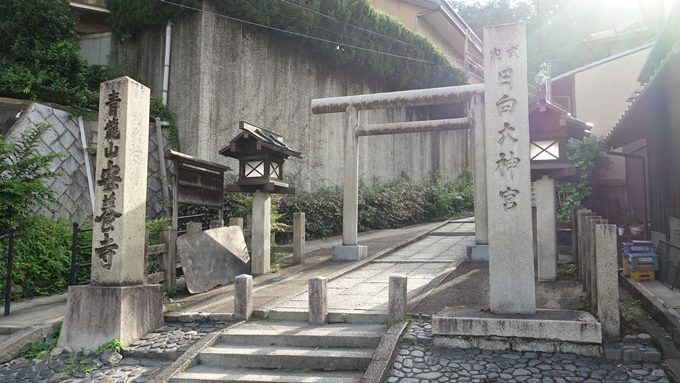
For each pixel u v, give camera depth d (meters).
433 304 7.21
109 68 15.41
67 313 6.76
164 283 8.62
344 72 20.14
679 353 5.34
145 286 7.05
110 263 6.93
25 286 9.17
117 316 6.55
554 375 5.03
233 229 10.74
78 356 6.41
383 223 18.58
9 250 8.00
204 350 6.15
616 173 15.75
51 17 14.55
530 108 8.30
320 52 18.48
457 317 5.86
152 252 8.26
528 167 6.29
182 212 13.48
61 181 12.51
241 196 14.29
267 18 15.98
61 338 6.69
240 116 15.98
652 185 10.38
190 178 9.92
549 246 8.46
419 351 5.69
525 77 6.41
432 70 22.91
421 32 27.30
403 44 21.23
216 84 15.32
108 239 7.00
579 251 8.52
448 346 5.78
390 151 22.05
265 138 10.55
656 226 10.12
